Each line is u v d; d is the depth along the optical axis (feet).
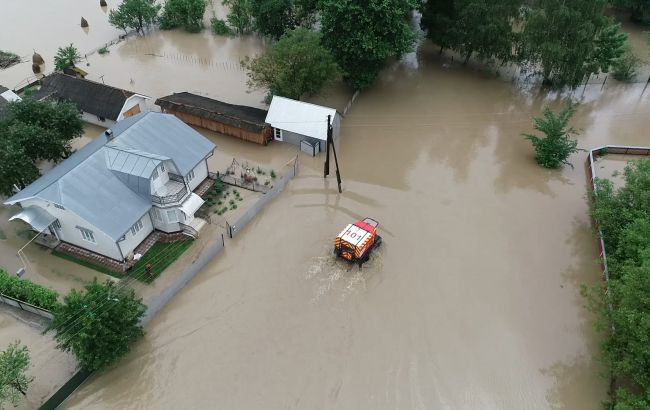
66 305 96.02
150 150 129.80
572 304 115.24
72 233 120.06
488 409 95.66
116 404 94.84
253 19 240.53
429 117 184.03
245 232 132.26
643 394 86.28
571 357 104.58
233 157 159.94
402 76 211.41
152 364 101.30
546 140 156.25
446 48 218.79
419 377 100.32
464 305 114.52
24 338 104.32
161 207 121.70
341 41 174.29
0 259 121.29
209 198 141.08
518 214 140.56
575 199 146.41
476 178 154.20
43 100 154.40
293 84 166.20
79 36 240.32
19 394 93.61
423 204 143.43
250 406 94.99
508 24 195.83
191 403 95.25
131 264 119.14
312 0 207.10
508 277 121.49
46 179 120.47
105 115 164.96
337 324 109.91
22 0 277.44
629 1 248.93
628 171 126.00
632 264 100.01
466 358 103.91
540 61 202.90
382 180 152.35
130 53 225.35
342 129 175.42
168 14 244.42
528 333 108.99
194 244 126.82
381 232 133.39
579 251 128.88
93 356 92.02
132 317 96.22
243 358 102.78
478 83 207.31
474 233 133.80
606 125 181.98
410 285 118.83
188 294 115.24
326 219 137.08
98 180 118.32
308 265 123.34
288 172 149.07
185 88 196.54
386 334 107.96
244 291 116.37
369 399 96.43
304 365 101.86
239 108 173.06
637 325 87.56
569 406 96.58
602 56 192.24
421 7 209.97
